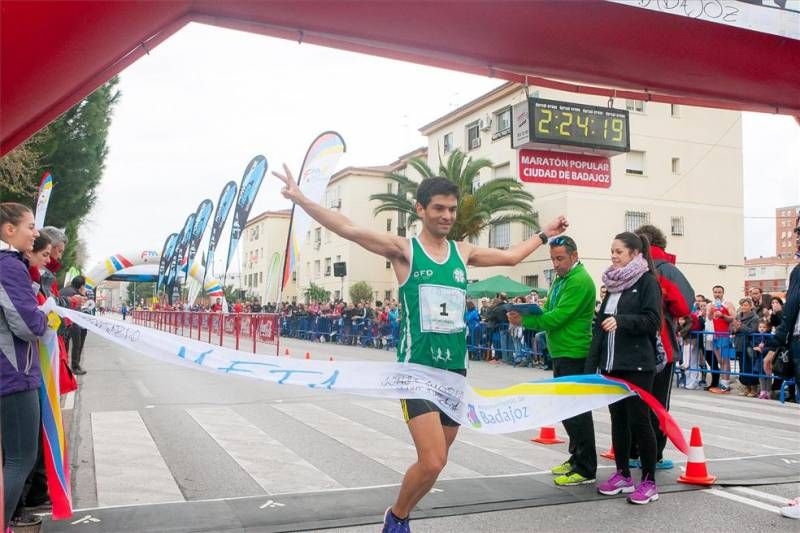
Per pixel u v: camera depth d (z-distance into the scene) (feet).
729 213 86.07
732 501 14.29
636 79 17.10
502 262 11.72
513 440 21.33
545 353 46.98
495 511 13.55
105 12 9.90
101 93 67.67
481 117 92.94
